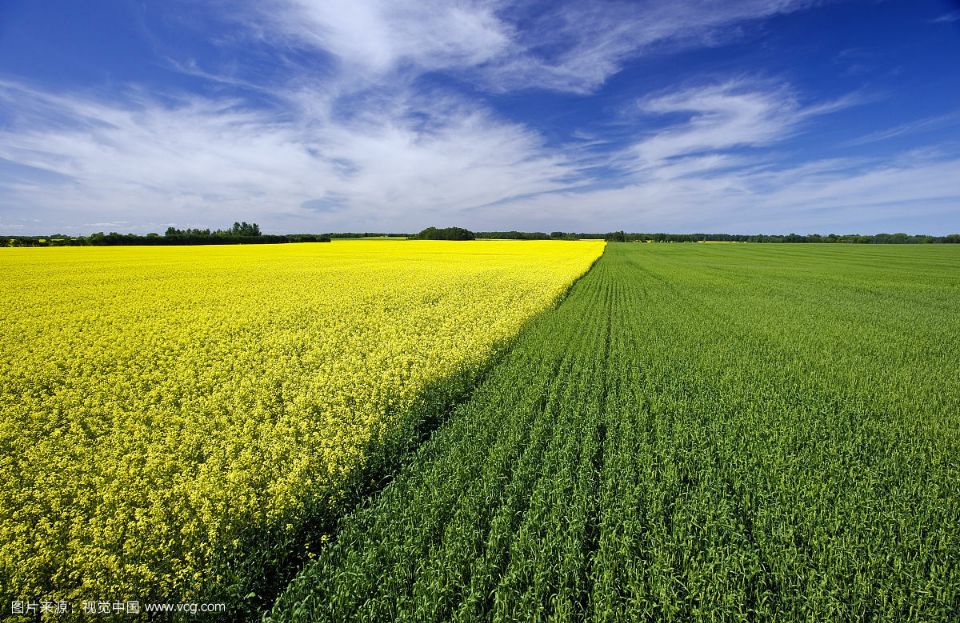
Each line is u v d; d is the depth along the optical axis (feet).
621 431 26.58
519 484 20.90
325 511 19.76
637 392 33.14
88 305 64.85
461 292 81.87
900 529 18.43
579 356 41.86
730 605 15.03
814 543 17.61
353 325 54.03
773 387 35.96
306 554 17.84
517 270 126.62
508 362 41.27
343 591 14.99
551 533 17.87
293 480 19.83
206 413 27.91
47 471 21.03
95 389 31.83
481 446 24.62
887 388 35.94
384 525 18.26
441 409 31.12
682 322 63.82
